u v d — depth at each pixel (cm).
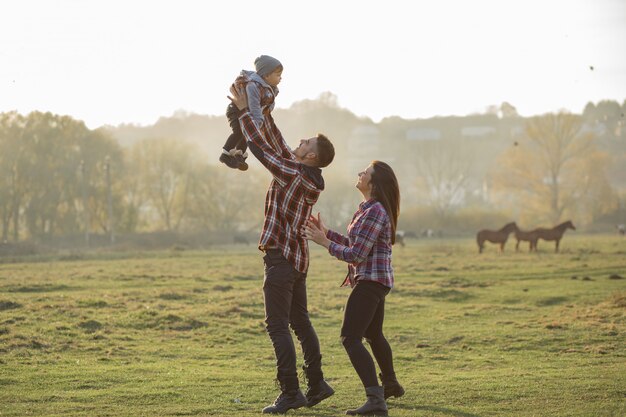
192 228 8612
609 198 9175
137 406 870
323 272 3453
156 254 5238
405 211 9638
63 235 7406
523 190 9394
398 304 2153
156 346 1439
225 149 765
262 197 8738
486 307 2105
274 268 768
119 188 8075
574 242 6594
